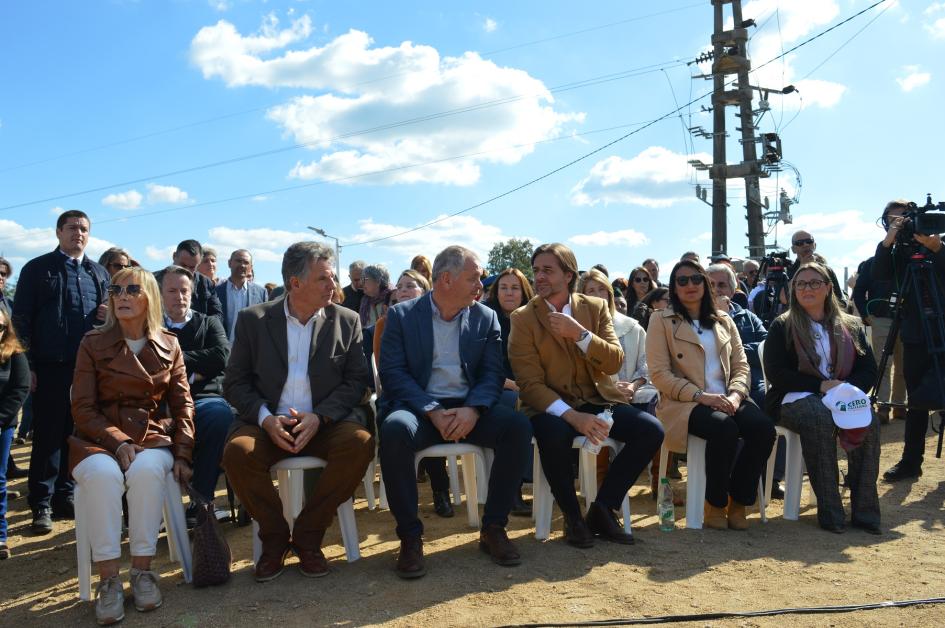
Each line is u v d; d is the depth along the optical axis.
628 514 3.94
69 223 4.68
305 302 3.68
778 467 4.88
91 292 4.76
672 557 3.60
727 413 4.05
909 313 4.89
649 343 4.41
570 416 3.75
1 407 3.90
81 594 3.17
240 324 3.70
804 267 4.34
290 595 3.16
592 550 3.71
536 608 2.96
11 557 3.91
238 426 3.55
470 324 3.96
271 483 3.39
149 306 3.54
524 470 3.62
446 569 3.45
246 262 6.89
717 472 4.02
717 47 18.28
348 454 3.37
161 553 3.87
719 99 18.22
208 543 3.27
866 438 4.04
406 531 3.39
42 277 4.57
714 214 18.64
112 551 3.02
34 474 4.39
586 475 4.12
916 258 4.71
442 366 3.91
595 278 4.90
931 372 4.74
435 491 4.51
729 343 4.44
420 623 2.84
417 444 3.51
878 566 3.43
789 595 3.07
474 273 3.81
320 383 3.65
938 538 3.85
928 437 6.16
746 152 18.31
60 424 4.49
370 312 7.14
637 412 3.91
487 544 3.62
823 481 4.06
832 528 4.02
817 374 4.22
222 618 2.95
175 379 3.59
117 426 3.35
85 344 3.45
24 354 4.09
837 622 2.80
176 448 3.44
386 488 3.46
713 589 3.15
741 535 3.98
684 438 4.10
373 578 3.35
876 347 6.75
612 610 2.93
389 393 3.81
